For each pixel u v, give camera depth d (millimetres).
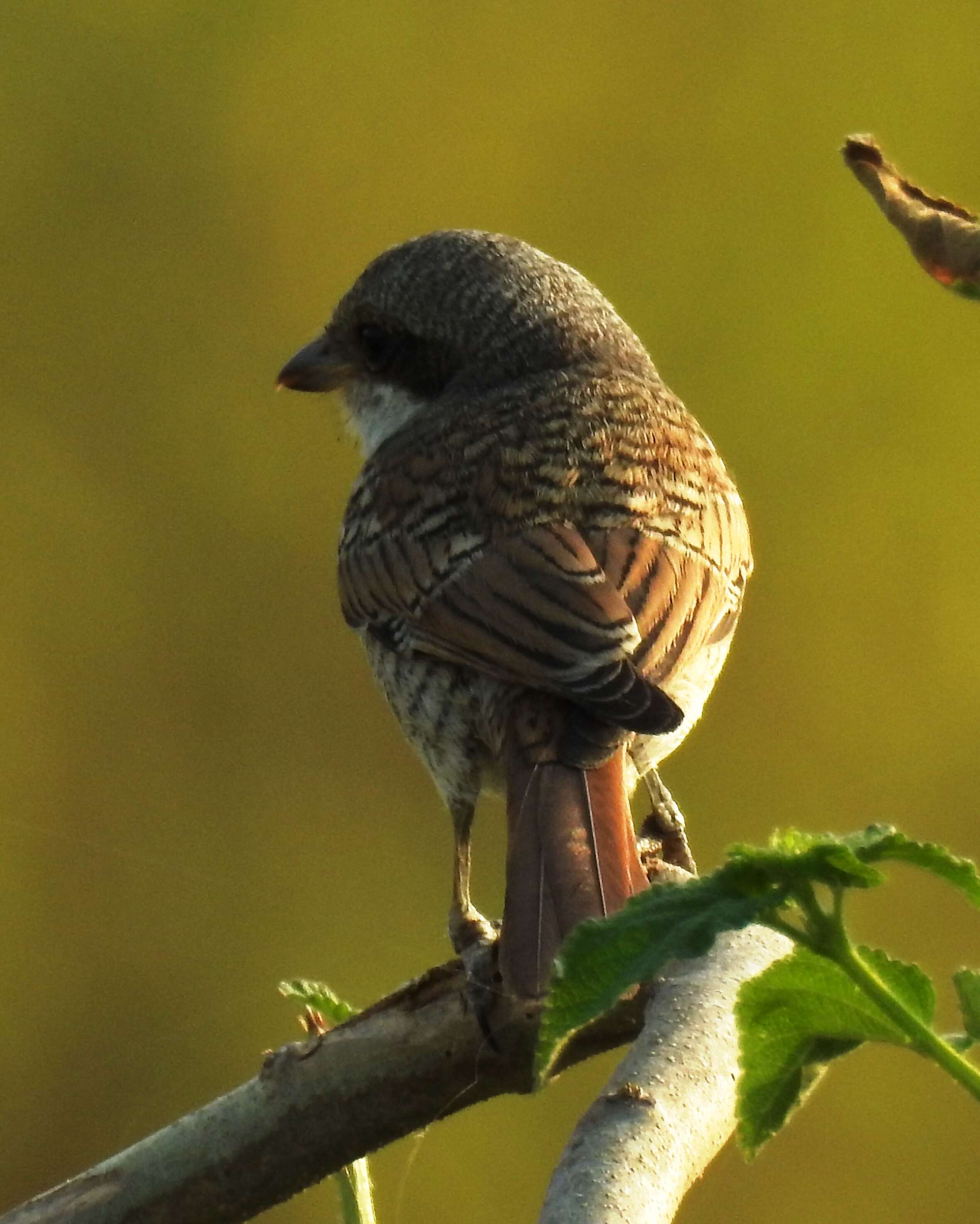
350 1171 4754
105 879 13656
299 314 15164
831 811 13570
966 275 3113
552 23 15445
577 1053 4723
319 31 15492
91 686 14180
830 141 14992
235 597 14461
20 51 15477
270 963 13242
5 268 15070
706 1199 12070
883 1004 2908
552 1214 3883
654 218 15008
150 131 15398
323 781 13867
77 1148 13062
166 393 14938
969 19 15008
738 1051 4059
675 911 2918
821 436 14234
